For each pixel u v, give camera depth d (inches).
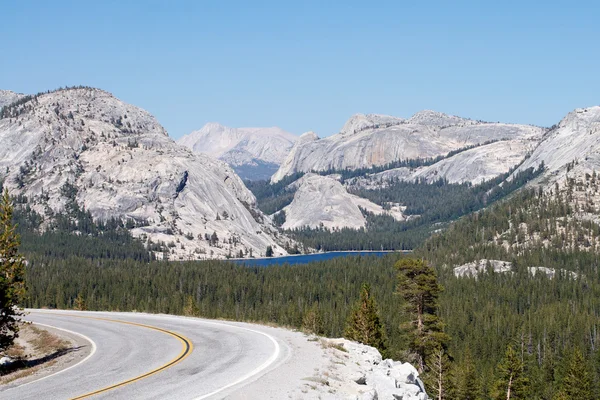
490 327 4825.3
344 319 4650.6
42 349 1333.7
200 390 738.8
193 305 4372.5
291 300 6412.4
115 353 1093.1
